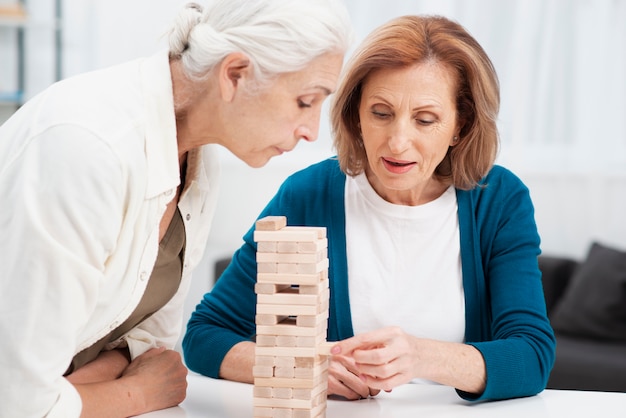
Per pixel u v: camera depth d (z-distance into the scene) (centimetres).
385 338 144
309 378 138
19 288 122
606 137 473
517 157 477
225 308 188
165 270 160
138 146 132
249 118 136
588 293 406
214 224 513
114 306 139
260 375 139
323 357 144
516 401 162
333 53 133
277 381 139
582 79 473
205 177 160
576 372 365
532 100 477
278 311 138
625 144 475
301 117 136
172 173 138
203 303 192
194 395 163
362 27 484
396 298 187
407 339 154
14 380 122
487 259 186
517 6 472
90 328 139
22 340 122
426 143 167
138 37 502
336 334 188
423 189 188
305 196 194
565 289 434
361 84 173
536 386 164
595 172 474
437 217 186
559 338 402
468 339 186
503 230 185
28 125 129
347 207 191
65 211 123
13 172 126
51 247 121
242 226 511
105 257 130
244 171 508
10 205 124
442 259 186
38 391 123
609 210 475
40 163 124
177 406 156
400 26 168
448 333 186
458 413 153
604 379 359
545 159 479
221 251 512
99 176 125
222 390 167
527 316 173
